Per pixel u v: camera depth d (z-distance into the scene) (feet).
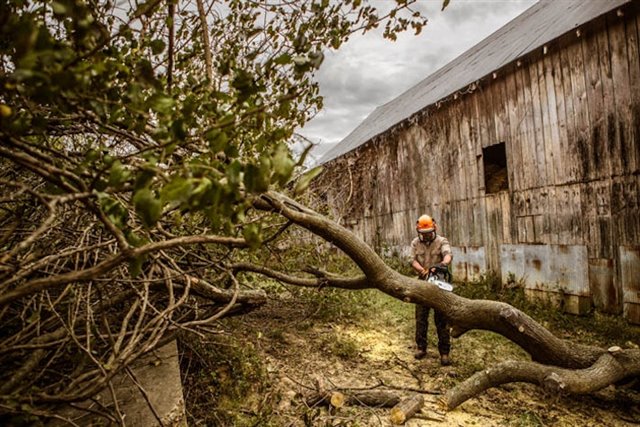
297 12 7.88
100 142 6.72
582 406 12.18
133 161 4.55
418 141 34.12
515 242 24.91
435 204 32.32
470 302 13.46
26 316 7.87
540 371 12.00
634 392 12.88
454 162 30.09
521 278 24.52
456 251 30.19
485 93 26.84
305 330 17.81
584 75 20.38
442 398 11.76
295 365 14.23
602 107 19.61
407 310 23.02
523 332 12.60
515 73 24.45
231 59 5.32
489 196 26.89
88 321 6.04
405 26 7.82
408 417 11.03
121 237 3.89
